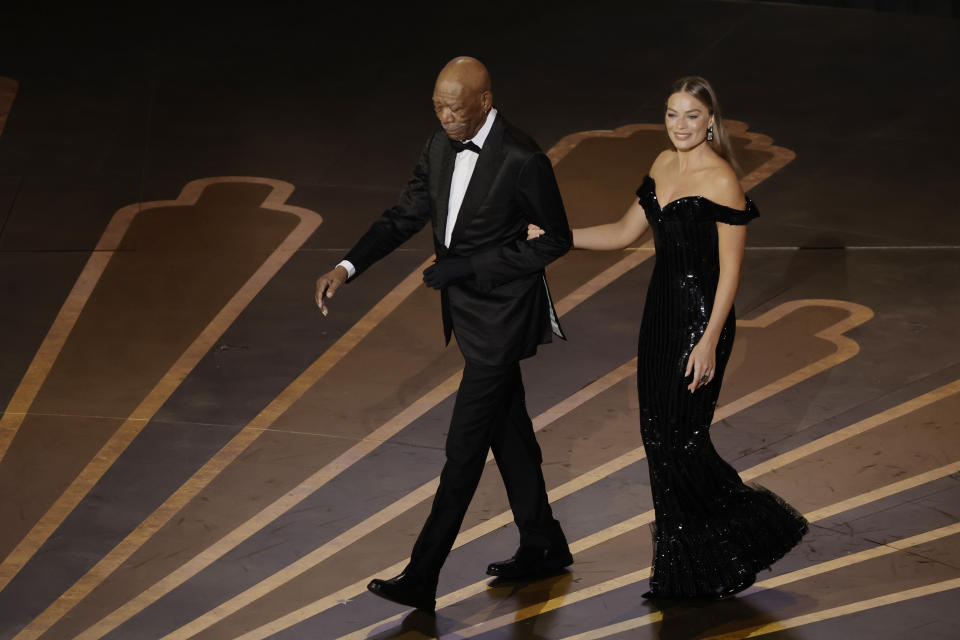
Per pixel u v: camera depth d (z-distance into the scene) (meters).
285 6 44.03
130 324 23.34
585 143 33.03
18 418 19.88
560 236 14.78
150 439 19.33
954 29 42.19
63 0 43.94
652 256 26.55
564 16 43.19
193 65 38.50
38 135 33.00
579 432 19.62
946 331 22.89
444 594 15.62
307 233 27.59
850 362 21.69
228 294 24.64
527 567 15.98
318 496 17.80
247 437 19.44
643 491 17.97
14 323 23.27
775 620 14.77
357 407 20.44
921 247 26.78
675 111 14.52
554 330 15.45
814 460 18.59
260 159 31.91
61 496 17.67
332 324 23.47
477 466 15.13
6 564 16.00
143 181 30.39
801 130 33.94
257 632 14.67
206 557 16.27
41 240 27.02
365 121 34.59
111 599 15.30
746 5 44.56
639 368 15.48
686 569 15.21
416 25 42.19
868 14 43.78
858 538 16.53
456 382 21.28
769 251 26.69
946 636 14.30
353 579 15.84
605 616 15.03
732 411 20.14
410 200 15.79
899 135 33.53
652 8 44.06
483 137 14.69
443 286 14.80
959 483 17.83
